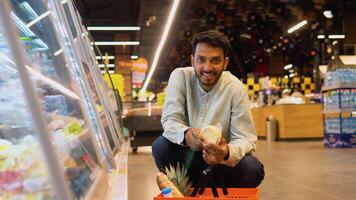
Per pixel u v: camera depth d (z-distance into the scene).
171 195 1.79
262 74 21.41
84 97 2.50
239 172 2.29
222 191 1.90
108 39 20.23
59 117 1.53
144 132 8.42
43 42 1.75
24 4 1.62
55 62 1.77
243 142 2.19
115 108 7.30
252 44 17.75
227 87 2.35
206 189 1.97
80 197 1.28
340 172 4.91
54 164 0.97
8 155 1.25
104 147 2.70
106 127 3.58
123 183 2.30
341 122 8.63
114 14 14.49
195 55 2.21
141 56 22.31
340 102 8.59
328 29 14.58
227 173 2.31
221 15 14.03
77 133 1.71
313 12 13.66
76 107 1.87
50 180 0.96
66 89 1.76
